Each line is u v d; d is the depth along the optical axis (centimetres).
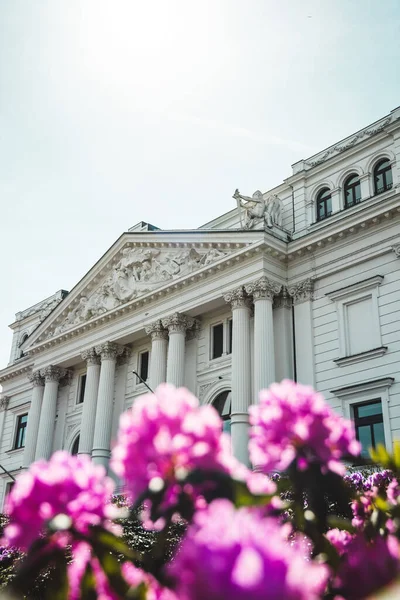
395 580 314
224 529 254
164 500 372
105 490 395
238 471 398
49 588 397
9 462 4791
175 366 3353
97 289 4100
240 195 3359
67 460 394
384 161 3133
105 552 386
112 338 3831
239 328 3098
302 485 430
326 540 447
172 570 251
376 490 589
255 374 2925
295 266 3189
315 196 3372
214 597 227
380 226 2884
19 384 5034
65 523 370
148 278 3712
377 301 2809
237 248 3262
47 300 5291
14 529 374
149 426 380
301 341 3031
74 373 4362
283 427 430
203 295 3331
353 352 2848
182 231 3541
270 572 232
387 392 2631
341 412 2764
